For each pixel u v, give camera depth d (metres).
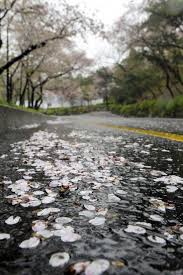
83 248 1.19
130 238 1.29
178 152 4.21
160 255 1.14
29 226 1.44
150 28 24.62
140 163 3.28
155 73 34.72
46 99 51.66
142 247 1.21
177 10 21.67
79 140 6.09
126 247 1.21
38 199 1.89
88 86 54.53
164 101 24.95
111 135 7.50
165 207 1.74
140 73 36.09
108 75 49.00
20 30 18.14
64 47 27.61
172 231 1.38
